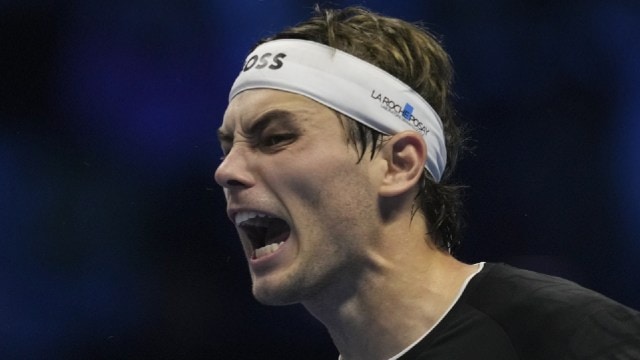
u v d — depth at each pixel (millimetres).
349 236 6926
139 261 23266
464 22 23234
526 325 6621
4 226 23234
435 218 7379
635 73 22750
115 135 23734
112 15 23797
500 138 23125
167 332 22969
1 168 23500
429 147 7332
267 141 6957
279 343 23062
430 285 7098
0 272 23016
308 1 23078
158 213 23438
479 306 6887
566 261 22703
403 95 7207
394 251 7070
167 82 23703
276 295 6957
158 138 23672
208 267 23312
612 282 22562
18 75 23828
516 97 23156
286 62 7055
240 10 23453
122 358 22875
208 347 23000
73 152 23641
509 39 23156
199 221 23422
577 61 22969
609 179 22766
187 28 23672
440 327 6898
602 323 6457
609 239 22641
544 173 22969
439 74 7633
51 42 23922
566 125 22969
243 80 7164
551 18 23031
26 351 22688
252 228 7227
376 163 7047
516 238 22859
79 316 23000
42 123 23812
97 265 23234
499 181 23078
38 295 23000
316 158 6836
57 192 23500
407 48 7391
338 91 6957
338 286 7055
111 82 23766
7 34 23906
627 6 22688
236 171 6902
